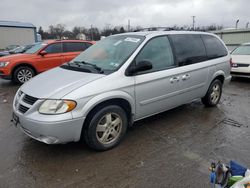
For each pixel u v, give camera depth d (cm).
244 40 2845
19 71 827
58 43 893
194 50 470
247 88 784
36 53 855
